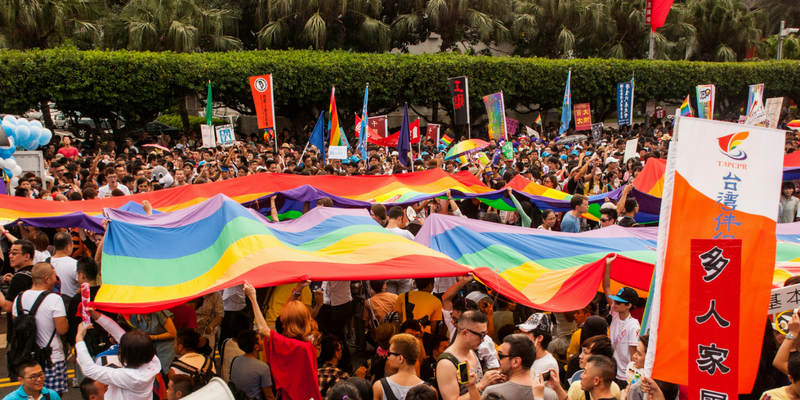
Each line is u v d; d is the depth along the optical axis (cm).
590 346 464
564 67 3167
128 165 1414
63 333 574
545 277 592
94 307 475
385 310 702
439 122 3338
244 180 1005
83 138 2817
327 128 2995
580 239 682
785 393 378
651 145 1938
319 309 686
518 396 405
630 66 3291
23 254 640
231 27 3203
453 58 2980
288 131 3002
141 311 475
